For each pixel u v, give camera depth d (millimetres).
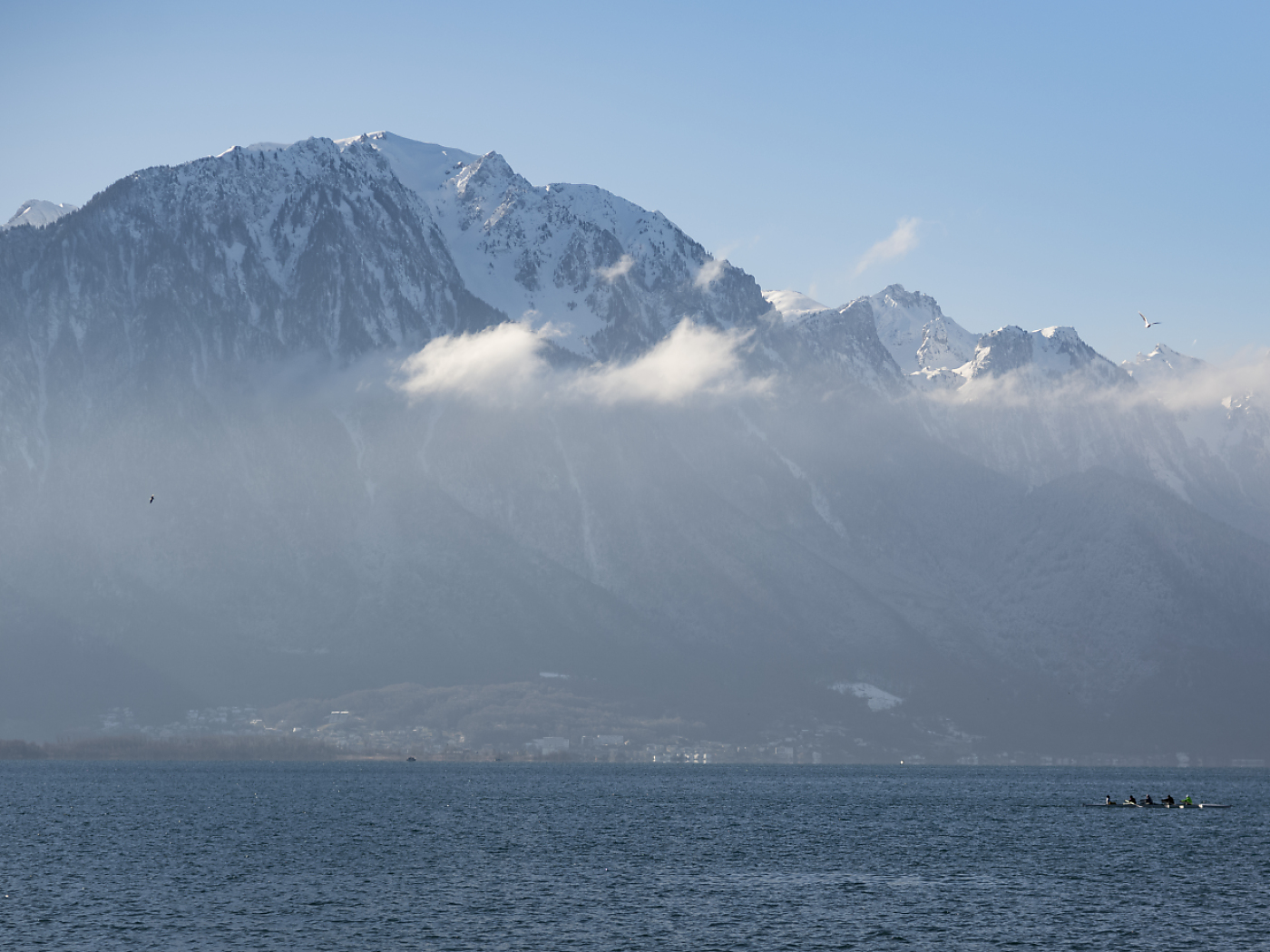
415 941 132875
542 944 132000
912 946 132375
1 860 185875
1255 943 134375
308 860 186875
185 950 128750
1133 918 146375
